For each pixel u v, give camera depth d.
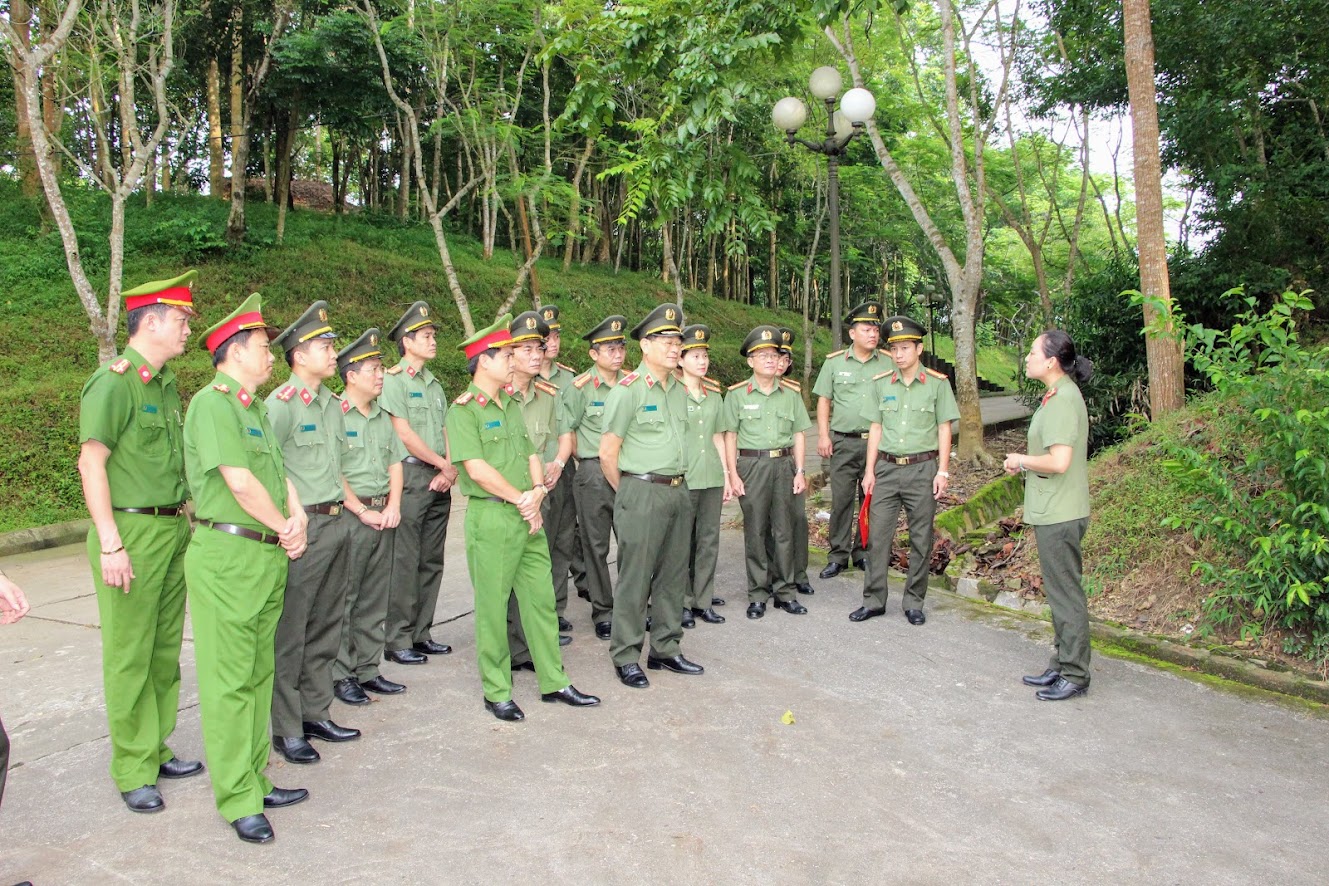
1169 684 4.62
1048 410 4.37
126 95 9.04
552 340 5.86
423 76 16.34
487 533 4.13
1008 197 23.97
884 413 5.65
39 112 8.23
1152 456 6.45
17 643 5.34
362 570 4.41
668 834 3.16
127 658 3.34
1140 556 5.72
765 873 2.93
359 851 3.06
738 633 5.44
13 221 14.41
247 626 3.22
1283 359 4.79
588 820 3.25
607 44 8.88
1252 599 4.90
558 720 4.15
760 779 3.57
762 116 16.22
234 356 3.32
